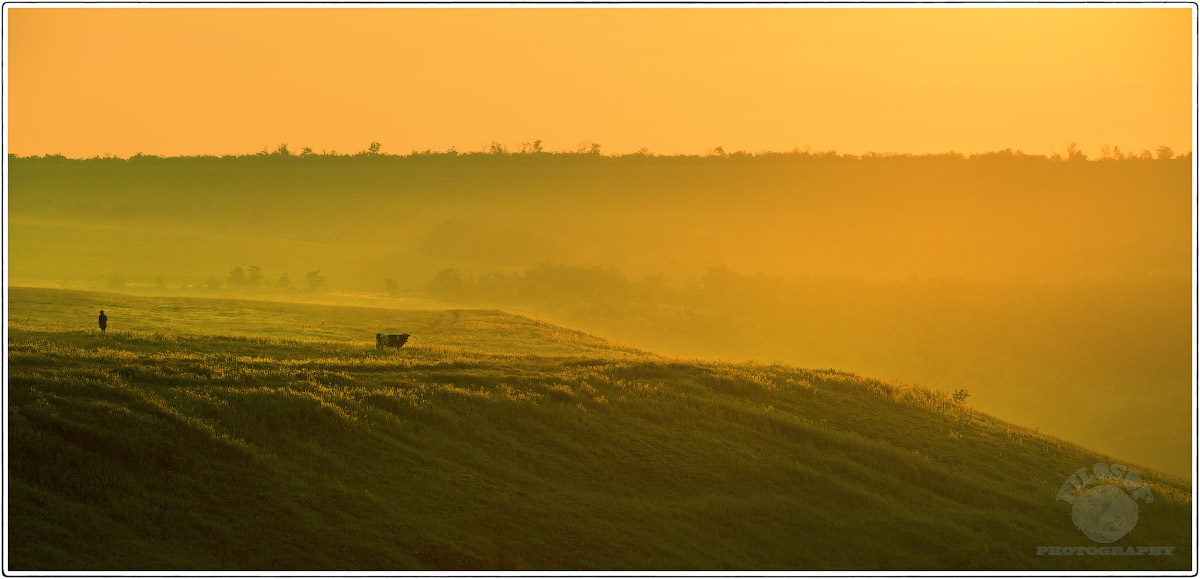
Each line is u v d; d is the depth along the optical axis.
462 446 140.75
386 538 115.12
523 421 150.25
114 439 120.75
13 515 104.56
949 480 152.38
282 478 122.44
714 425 160.00
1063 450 177.38
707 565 120.69
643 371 183.62
